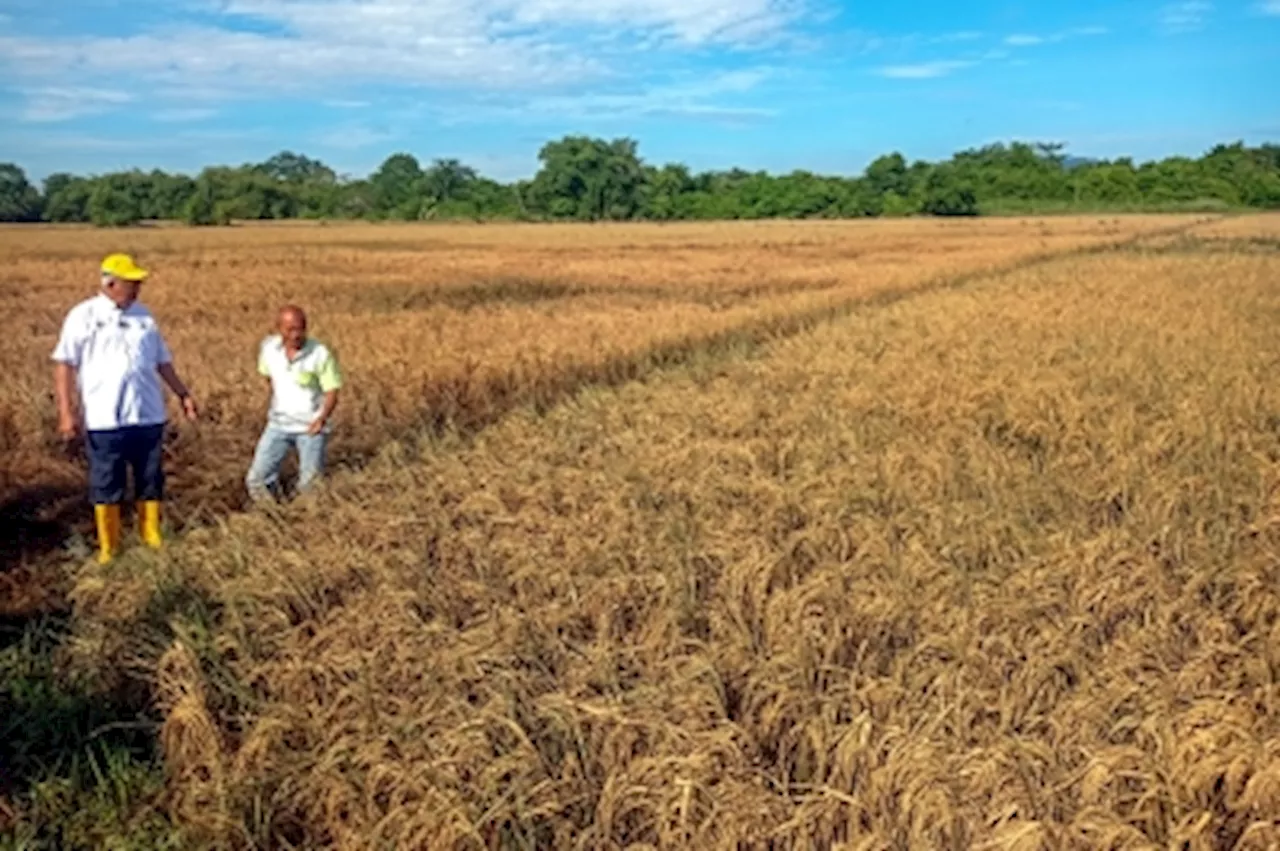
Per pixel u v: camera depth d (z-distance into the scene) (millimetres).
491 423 12430
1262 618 6105
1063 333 17609
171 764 5258
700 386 14227
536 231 84750
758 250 54812
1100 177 123562
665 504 8578
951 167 133000
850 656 5902
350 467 10875
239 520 8102
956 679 5297
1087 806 4270
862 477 8891
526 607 6555
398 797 4660
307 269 39781
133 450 8211
